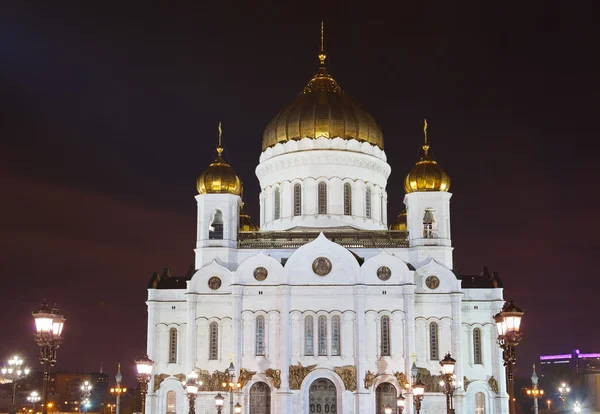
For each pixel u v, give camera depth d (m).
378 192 123.25
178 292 110.31
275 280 107.69
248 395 104.69
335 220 118.06
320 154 119.56
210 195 113.06
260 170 125.69
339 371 104.38
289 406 103.44
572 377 196.12
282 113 125.06
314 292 107.12
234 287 106.94
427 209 112.62
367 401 103.25
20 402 168.00
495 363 107.25
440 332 106.56
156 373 107.56
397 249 111.81
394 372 104.44
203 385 105.88
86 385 157.00
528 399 192.38
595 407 163.12
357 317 105.56
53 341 48.78
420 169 113.50
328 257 108.19
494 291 109.81
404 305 106.19
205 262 111.06
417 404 77.69
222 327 107.69
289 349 105.25
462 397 103.50
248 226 129.62
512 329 48.72
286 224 119.56
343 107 123.12
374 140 124.44
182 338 108.94
